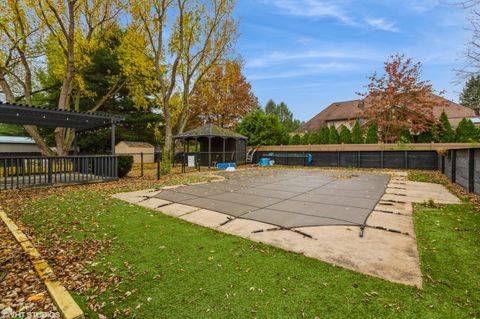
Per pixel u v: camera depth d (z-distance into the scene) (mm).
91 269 2631
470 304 1951
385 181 9352
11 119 10008
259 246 3189
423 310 1892
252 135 21078
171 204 5633
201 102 27672
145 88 18906
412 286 2209
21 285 2359
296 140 21516
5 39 12781
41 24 12859
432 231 3643
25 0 11445
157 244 3291
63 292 2188
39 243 3348
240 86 28406
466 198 5910
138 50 15625
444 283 2248
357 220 4277
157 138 23656
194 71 17797
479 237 3359
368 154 15664
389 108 16484
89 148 21406
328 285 2256
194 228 3945
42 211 4977
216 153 17719
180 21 15266
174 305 2020
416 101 15969
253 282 2330
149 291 2223
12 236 3680
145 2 13977
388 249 3039
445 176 10539
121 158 10734
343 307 1949
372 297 2062
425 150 13906
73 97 17953
